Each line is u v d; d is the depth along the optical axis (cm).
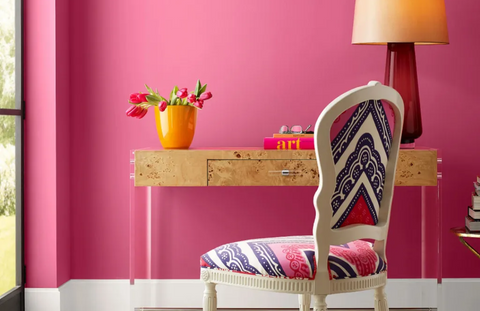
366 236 176
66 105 274
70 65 277
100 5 275
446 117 272
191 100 232
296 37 273
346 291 171
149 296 264
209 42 275
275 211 279
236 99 275
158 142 278
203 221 279
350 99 161
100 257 281
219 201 279
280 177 225
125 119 278
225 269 180
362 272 172
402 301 277
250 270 174
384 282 182
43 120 260
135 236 261
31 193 262
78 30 276
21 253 259
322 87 274
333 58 273
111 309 281
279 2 273
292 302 280
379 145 175
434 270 242
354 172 169
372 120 170
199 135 277
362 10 238
